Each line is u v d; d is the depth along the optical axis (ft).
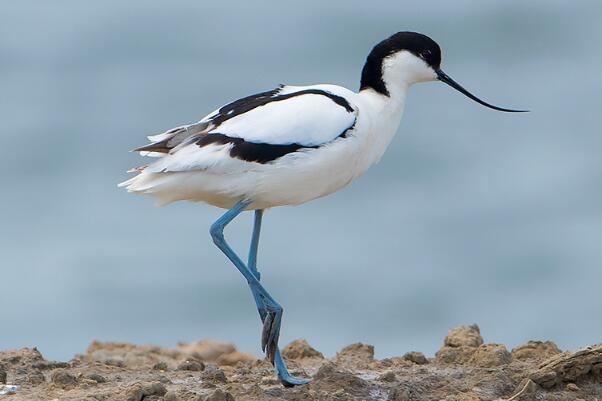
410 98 90.22
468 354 30.17
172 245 62.64
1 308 56.70
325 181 28.25
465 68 99.35
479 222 66.90
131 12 115.65
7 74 99.14
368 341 54.39
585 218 67.51
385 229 65.46
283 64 102.73
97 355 34.99
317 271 59.93
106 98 93.71
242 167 27.40
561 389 27.22
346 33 110.42
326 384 26.73
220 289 58.59
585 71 96.68
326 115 27.86
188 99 94.02
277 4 117.91
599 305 58.03
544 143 80.07
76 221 66.54
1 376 27.84
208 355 37.45
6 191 72.18
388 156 77.66
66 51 104.63
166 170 27.40
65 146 81.00
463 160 76.74
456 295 59.00
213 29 111.45
